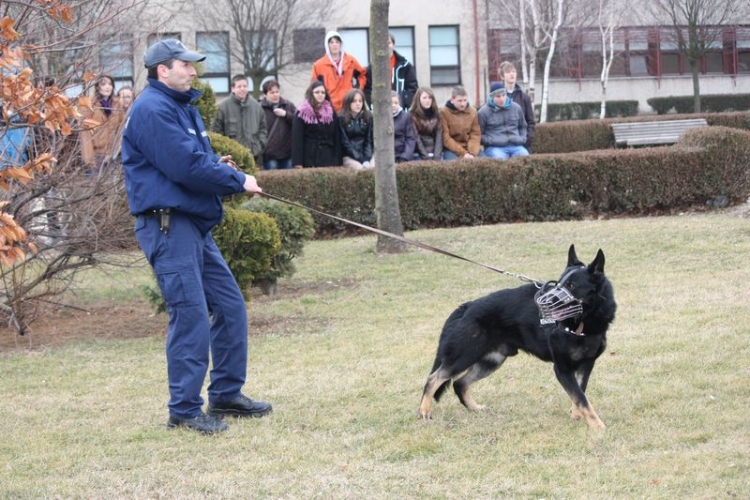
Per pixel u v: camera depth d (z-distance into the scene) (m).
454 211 14.18
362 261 11.42
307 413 6.07
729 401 5.79
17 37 5.16
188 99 5.72
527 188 14.18
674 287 8.87
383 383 6.68
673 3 33.34
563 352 5.46
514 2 31.67
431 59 33.44
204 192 5.60
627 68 37.28
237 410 6.04
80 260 9.09
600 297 5.38
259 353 7.70
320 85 14.26
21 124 5.93
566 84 36.91
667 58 37.56
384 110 11.67
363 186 14.00
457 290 9.54
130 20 11.12
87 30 8.15
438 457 5.15
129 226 8.80
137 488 4.80
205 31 26.91
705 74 38.44
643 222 12.74
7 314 8.77
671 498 4.39
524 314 5.63
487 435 5.50
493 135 15.16
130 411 6.27
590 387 6.27
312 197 13.81
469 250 11.53
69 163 8.35
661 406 5.79
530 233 12.39
